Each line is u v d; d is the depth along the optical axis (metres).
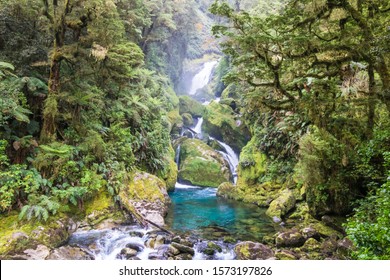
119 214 8.51
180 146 16.84
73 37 9.23
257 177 13.11
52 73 8.14
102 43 8.42
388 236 3.45
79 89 8.96
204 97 26.25
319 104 6.57
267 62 6.45
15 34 8.28
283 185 11.68
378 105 7.25
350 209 7.73
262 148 13.30
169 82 21.45
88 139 8.56
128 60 9.85
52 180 7.63
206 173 15.38
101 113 10.21
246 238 7.74
